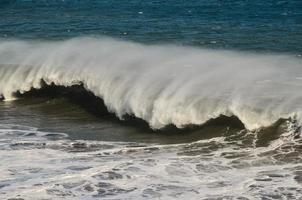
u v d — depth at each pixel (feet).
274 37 253.44
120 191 91.04
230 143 115.85
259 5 447.01
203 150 112.27
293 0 484.33
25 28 325.62
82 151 113.19
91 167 102.06
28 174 98.78
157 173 98.48
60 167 102.37
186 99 131.23
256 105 122.42
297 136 113.29
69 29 313.73
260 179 94.43
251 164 101.96
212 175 96.99
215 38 256.32
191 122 127.34
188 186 92.43
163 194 89.45
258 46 222.07
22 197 88.74
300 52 197.77
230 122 123.24
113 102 145.18
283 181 93.30
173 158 106.83
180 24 327.47
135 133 128.57
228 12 396.37
